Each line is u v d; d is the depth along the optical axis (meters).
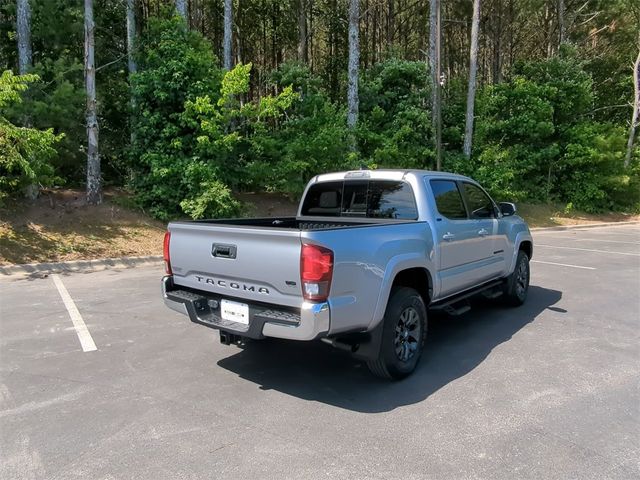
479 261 5.94
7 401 4.02
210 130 12.66
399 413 3.81
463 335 5.84
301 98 16.33
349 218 5.54
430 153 18.70
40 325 6.18
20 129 10.22
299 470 3.03
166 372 4.68
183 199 13.31
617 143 23.33
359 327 4.00
